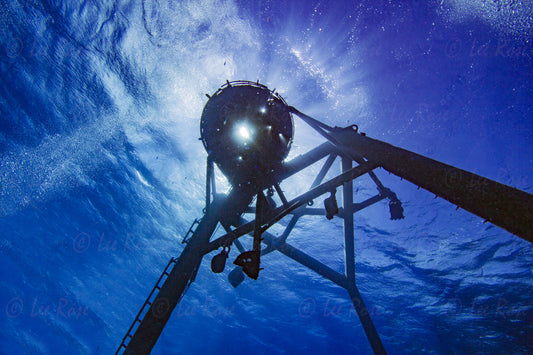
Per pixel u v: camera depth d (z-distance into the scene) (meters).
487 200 1.55
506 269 10.87
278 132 3.56
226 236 3.76
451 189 1.75
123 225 12.84
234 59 14.02
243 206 4.32
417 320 11.33
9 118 11.90
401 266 12.26
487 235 11.38
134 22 13.61
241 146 3.49
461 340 10.34
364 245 12.70
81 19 12.99
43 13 12.52
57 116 12.57
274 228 12.91
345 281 4.84
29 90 12.25
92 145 12.92
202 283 12.45
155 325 3.48
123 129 13.35
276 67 13.73
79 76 12.92
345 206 5.08
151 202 13.18
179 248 12.96
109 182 12.98
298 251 5.03
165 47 13.90
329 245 12.52
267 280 12.69
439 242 11.92
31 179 11.98
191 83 13.88
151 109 13.65
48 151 12.38
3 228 11.29
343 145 3.07
